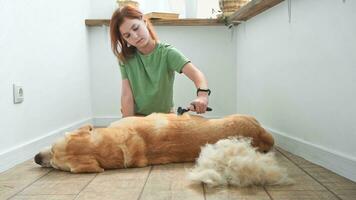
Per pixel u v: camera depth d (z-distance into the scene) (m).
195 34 2.96
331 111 1.34
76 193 1.13
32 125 1.81
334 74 1.31
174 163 1.51
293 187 1.16
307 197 1.06
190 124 1.51
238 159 1.20
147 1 3.12
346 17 1.21
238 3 2.78
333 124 1.33
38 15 1.91
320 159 1.43
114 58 2.96
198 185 1.19
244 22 2.66
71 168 1.38
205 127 1.51
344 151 1.26
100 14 3.03
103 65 2.97
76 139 1.42
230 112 3.01
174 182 1.23
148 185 1.20
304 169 1.38
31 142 1.76
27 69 1.76
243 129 1.52
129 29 1.80
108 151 1.40
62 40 2.30
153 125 1.48
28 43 1.77
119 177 1.31
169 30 2.96
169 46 1.92
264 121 2.17
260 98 2.25
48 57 2.04
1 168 1.45
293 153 1.68
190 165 1.47
